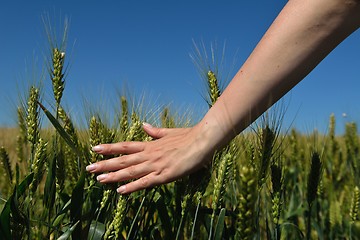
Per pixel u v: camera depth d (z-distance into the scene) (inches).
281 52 19.2
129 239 26.3
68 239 26.2
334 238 36.1
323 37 18.8
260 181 23.2
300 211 36.6
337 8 18.2
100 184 25.5
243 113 20.1
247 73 20.0
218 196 22.6
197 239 27.2
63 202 28.7
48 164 27.7
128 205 25.2
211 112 21.0
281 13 19.8
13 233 24.3
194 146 21.1
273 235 24.6
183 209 24.4
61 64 26.3
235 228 26.0
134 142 22.9
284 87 19.7
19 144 35.3
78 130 28.8
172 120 29.2
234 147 25.6
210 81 26.4
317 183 27.5
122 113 27.3
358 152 45.7
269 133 23.1
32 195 25.4
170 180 21.6
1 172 33.0
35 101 26.3
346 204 39.1
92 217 24.7
